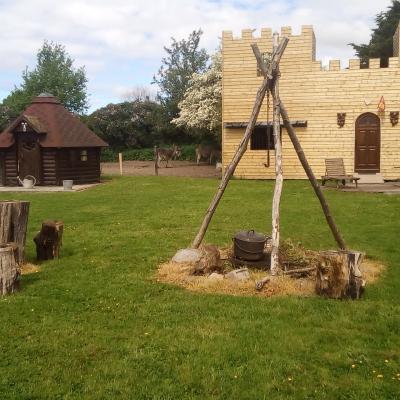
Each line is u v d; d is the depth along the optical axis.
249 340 5.73
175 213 14.67
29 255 9.89
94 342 5.72
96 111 50.41
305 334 5.89
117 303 6.97
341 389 4.72
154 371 5.08
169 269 8.41
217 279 7.78
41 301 7.10
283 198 17.39
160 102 52.41
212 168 36.09
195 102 36.81
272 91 8.83
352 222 12.96
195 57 52.94
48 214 14.98
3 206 8.76
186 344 5.64
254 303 6.90
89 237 11.45
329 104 24.31
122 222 13.35
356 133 24.19
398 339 5.76
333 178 20.84
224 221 13.16
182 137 51.16
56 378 4.96
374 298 7.14
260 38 24.73
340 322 6.22
